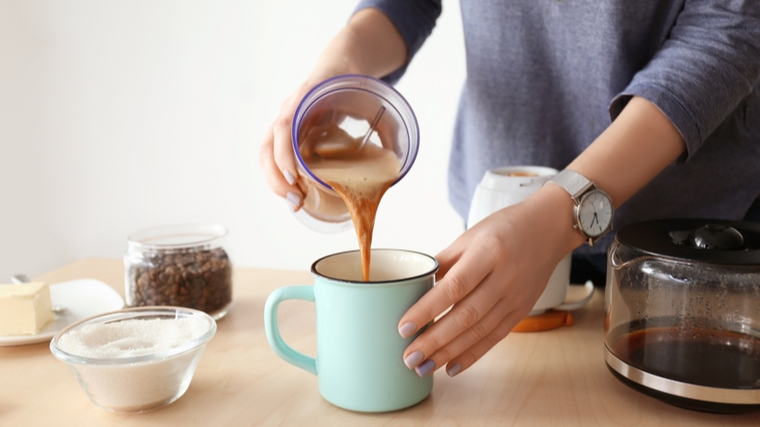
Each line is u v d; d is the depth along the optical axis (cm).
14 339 82
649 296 72
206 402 73
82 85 194
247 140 188
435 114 173
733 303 69
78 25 189
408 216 181
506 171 90
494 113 103
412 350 70
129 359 70
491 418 71
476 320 70
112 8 186
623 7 87
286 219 192
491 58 100
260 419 71
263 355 81
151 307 80
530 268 72
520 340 84
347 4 172
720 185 94
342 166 80
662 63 80
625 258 73
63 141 200
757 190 94
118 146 197
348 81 79
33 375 78
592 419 70
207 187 195
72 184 203
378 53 98
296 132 75
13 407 73
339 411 72
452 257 73
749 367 68
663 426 69
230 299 90
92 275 104
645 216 97
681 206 96
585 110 97
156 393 71
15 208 207
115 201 202
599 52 91
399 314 70
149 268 88
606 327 76
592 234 76
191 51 185
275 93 183
